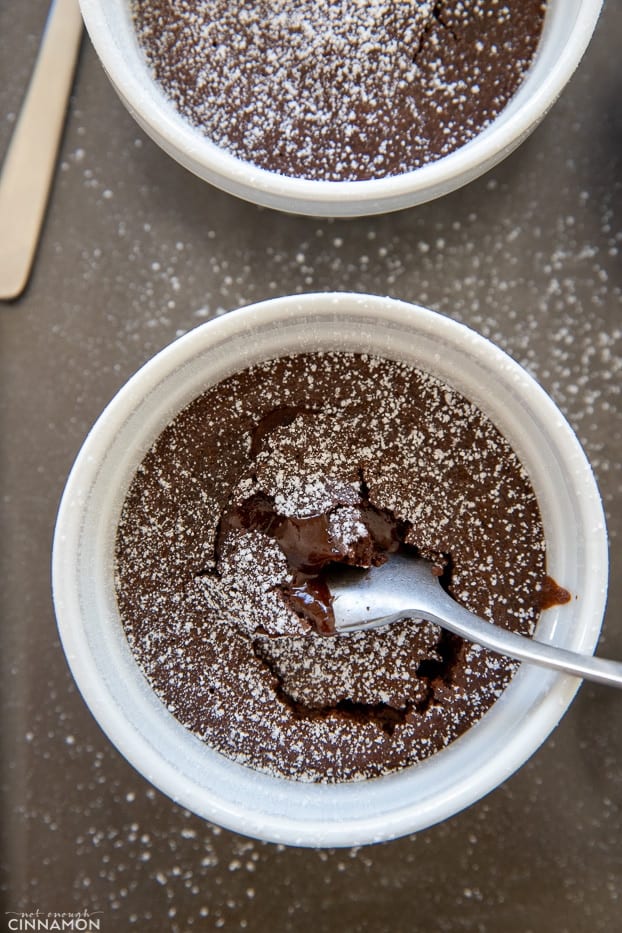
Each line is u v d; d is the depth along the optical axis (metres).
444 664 0.23
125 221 0.25
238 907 0.25
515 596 0.22
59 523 0.21
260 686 0.23
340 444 0.22
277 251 0.25
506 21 0.24
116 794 0.25
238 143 0.24
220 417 0.22
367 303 0.21
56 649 0.25
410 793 0.22
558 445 0.21
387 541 0.23
